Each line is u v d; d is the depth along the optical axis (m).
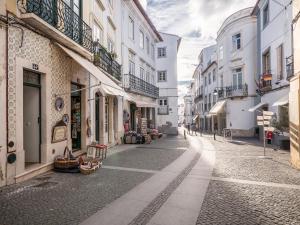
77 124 10.72
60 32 7.53
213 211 4.51
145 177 7.00
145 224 3.94
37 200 4.91
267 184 6.41
